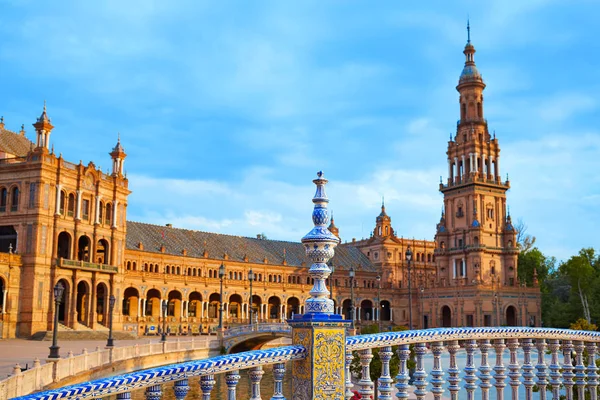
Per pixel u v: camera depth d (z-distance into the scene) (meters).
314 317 7.45
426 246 157.62
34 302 78.75
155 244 114.88
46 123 82.50
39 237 80.25
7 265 77.12
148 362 56.06
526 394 10.09
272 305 130.88
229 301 122.94
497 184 133.38
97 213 90.31
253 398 7.16
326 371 7.41
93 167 89.62
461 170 136.12
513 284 130.25
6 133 98.75
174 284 108.25
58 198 83.50
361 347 8.11
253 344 82.31
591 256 132.38
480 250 127.31
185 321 107.75
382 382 8.44
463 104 138.00
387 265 149.88
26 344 67.69
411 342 8.64
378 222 154.38
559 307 123.44
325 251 7.96
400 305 142.88
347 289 136.25
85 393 5.92
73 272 84.56
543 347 10.39
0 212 82.12
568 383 10.83
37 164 80.81
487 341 9.66
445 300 128.38
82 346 66.19
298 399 7.51
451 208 135.88
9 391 27.89
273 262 133.75
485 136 136.12
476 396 24.83
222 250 127.38
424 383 8.81
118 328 92.56
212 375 6.80
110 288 91.81
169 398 22.64
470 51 139.75
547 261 162.38
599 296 117.94
